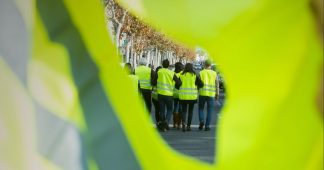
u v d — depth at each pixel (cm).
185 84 1281
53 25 242
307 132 223
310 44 218
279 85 228
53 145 241
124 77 252
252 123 234
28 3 239
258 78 233
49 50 242
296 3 219
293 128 226
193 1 240
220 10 235
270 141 229
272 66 229
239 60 234
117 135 249
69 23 244
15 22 238
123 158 249
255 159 233
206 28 240
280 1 222
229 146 237
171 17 247
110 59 250
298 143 225
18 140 238
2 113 237
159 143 253
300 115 224
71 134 243
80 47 246
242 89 235
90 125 246
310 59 219
